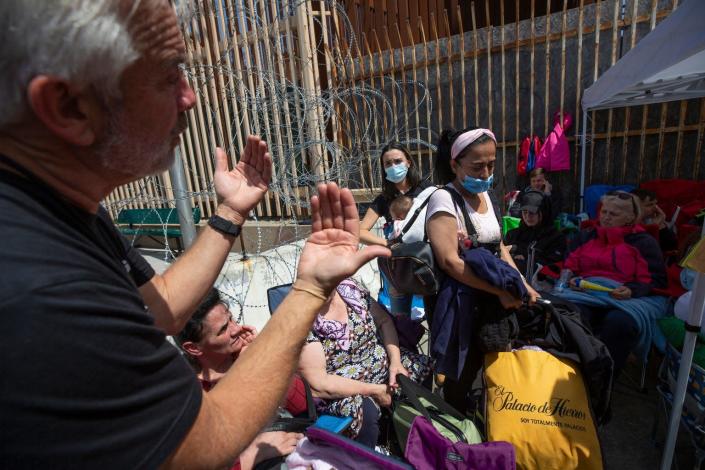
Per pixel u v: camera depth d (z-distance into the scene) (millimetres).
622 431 2465
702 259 1609
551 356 1907
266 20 3885
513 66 5617
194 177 5344
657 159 5086
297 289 812
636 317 2549
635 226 3068
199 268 1190
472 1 5594
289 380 769
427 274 1878
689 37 1711
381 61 5629
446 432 1751
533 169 5227
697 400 1862
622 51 5078
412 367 2201
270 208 5148
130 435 530
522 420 1764
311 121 3889
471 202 2084
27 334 460
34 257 500
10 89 528
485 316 1936
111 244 898
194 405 605
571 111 5441
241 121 4926
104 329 521
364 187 5172
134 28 563
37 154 585
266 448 1716
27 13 492
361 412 1858
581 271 3107
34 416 464
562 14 5219
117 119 595
